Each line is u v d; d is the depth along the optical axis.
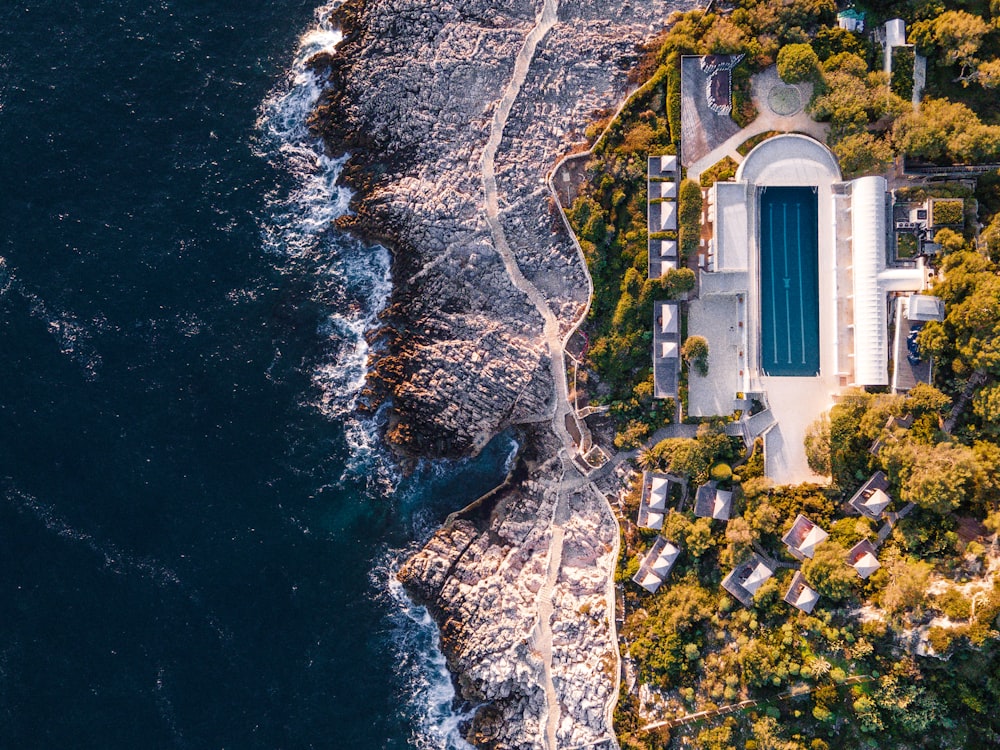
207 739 69.50
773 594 67.31
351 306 77.12
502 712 73.50
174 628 70.75
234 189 77.25
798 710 65.44
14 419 72.62
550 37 73.50
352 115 76.75
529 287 74.25
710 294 70.06
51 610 70.19
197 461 73.38
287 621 72.38
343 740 71.19
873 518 67.12
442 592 74.31
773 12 68.38
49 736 68.38
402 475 76.38
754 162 69.31
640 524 71.81
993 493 63.56
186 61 78.12
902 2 68.44
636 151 70.38
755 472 69.25
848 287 68.81
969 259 64.62
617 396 73.12
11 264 74.69
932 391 64.75
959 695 61.53
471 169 74.56
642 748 68.94
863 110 67.00
